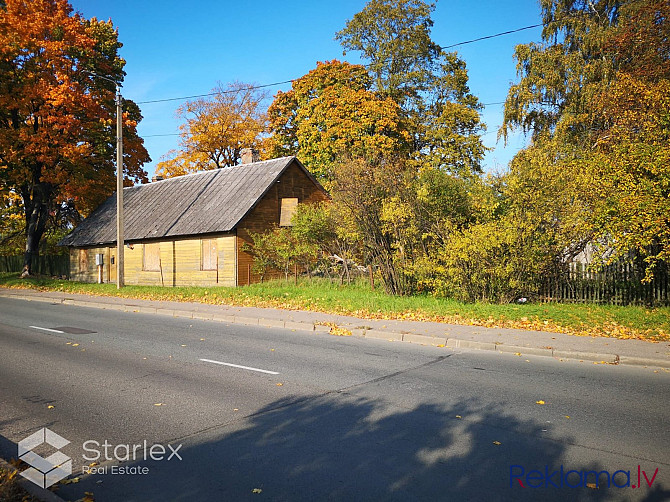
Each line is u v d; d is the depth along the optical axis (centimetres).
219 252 2480
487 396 688
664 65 1922
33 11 2833
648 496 409
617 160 1247
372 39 3816
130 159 3556
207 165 4769
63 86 2773
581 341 1023
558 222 1430
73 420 600
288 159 2638
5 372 839
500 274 1413
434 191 1702
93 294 2331
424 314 1352
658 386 740
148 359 938
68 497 416
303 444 518
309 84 3803
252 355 973
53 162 3005
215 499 406
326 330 1284
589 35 2552
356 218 1689
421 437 536
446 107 3753
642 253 1306
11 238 4106
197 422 589
